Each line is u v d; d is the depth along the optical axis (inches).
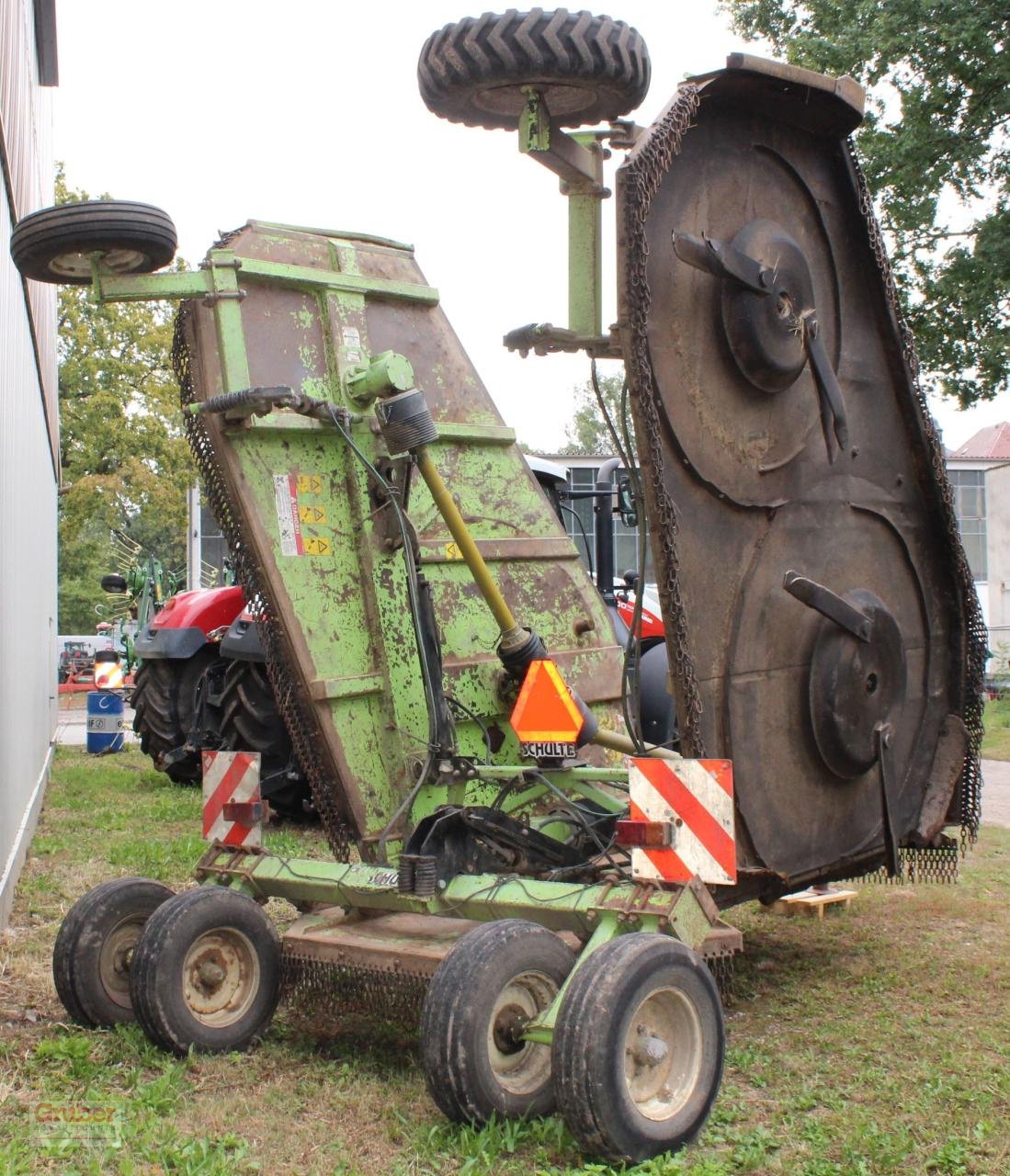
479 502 212.4
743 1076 157.4
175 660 415.5
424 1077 145.7
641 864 145.9
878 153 618.5
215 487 183.3
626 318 150.9
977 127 623.2
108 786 433.4
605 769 180.7
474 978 135.1
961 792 218.8
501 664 203.6
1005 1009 185.2
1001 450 1844.2
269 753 333.1
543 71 154.7
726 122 177.3
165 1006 158.1
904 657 202.2
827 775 191.5
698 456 169.2
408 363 196.2
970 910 247.3
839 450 195.8
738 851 176.6
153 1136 133.5
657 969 134.4
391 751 187.8
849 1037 171.9
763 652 179.8
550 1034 134.6
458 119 171.2
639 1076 135.5
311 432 188.7
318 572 185.9
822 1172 126.8
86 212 161.5
